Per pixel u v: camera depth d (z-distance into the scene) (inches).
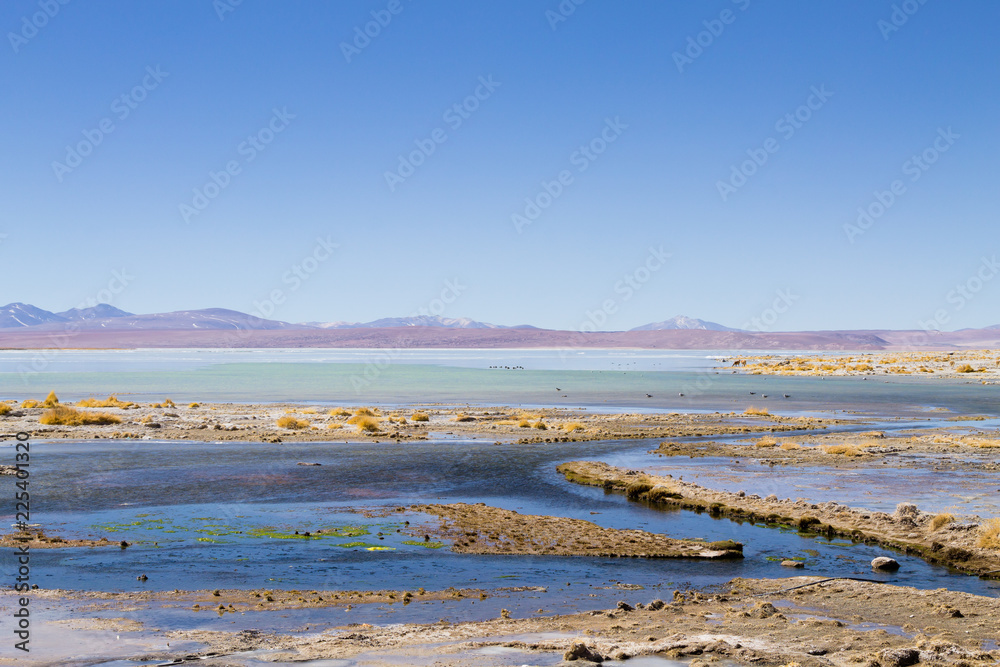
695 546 762.8
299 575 650.2
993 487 1097.4
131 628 498.9
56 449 1421.0
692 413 2365.9
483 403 2741.1
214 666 427.2
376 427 1796.3
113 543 751.7
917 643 467.8
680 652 453.4
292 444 1545.3
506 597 593.9
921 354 7637.8
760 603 558.9
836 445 1558.8
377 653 452.8
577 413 2358.5
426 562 699.4
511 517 892.6
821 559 728.3
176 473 1167.6
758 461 1366.9
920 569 692.7
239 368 5708.7
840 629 504.1
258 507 938.1
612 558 724.0
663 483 1093.8
